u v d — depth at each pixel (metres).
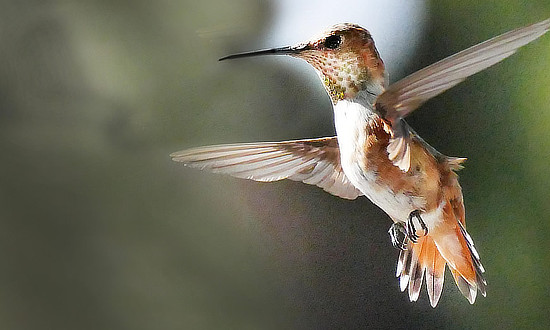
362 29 2.13
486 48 2.09
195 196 2.22
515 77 2.25
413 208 2.14
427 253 2.14
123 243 2.19
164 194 2.21
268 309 2.21
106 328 2.18
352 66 2.13
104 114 2.21
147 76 2.21
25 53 2.20
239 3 2.22
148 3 2.21
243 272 2.21
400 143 2.11
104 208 2.19
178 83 2.22
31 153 2.19
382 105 2.11
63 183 2.19
